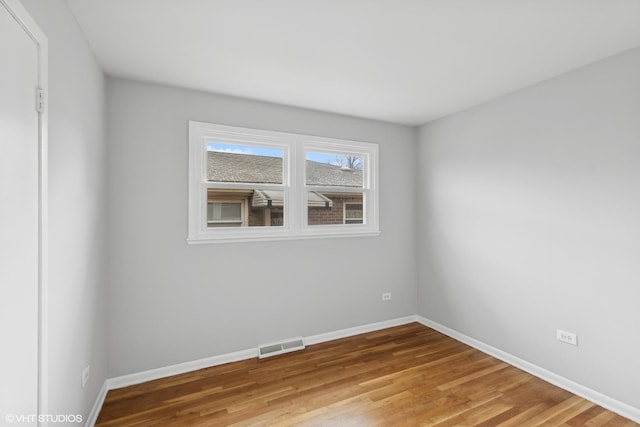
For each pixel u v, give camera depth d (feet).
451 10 5.33
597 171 7.13
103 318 7.47
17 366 3.55
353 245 11.25
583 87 7.39
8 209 3.36
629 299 6.63
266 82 8.27
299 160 10.25
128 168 8.00
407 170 12.42
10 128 3.40
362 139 11.41
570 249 7.66
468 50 6.71
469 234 10.41
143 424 6.48
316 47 6.57
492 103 9.60
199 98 8.79
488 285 9.76
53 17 4.55
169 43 6.35
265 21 5.65
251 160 9.74
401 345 10.39
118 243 7.89
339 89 8.77
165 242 8.39
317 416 6.74
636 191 6.51
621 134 6.73
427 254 12.13
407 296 12.46
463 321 10.64
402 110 10.55
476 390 7.73
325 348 10.14
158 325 8.32
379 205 11.74
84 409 6.01
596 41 6.31
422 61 7.18
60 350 4.83
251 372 8.59
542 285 8.28
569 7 5.25
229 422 6.55
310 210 10.80
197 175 8.75
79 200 5.69
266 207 9.95
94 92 6.68
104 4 5.09
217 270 9.04
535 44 6.44
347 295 11.14
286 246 10.05
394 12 5.39
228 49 6.62
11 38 3.40
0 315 3.21
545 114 8.20
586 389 7.34
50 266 4.48
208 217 9.20
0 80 3.20
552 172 8.04
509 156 9.12
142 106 8.14
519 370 8.73
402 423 6.51
